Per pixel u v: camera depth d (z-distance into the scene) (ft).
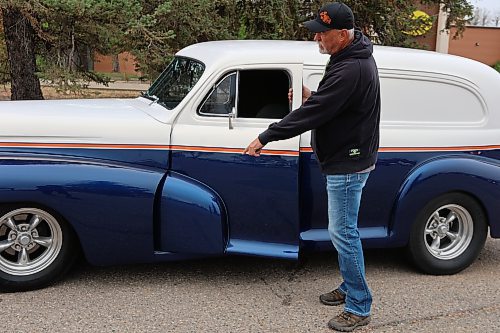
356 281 11.60
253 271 14.92
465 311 12.97
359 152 10.91
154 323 11.80
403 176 14.38
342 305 12.95
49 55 28.22
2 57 30.66
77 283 13.64
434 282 14.69
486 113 15.15
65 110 13.93
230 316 12.26
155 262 14.12
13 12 27.48
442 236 15.19
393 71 14.43
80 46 29.45
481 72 15.25
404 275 15.10
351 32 10.64
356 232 11.40
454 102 14.92
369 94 10.67
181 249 13.30
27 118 12.94
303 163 13.64
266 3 31.83
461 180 14.49
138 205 12.86
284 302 13.07
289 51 13.88
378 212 14.47
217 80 13.42
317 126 10.69
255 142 11.05
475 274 15.40
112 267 14.74
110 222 12.83
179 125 13.39
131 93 51.47
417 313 12.76
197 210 13.03
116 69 65.05
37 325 11.49
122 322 11.78
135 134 13.19
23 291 13.04
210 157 13.32
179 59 15.81
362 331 11.80
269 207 13.60
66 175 12.48
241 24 32.81
